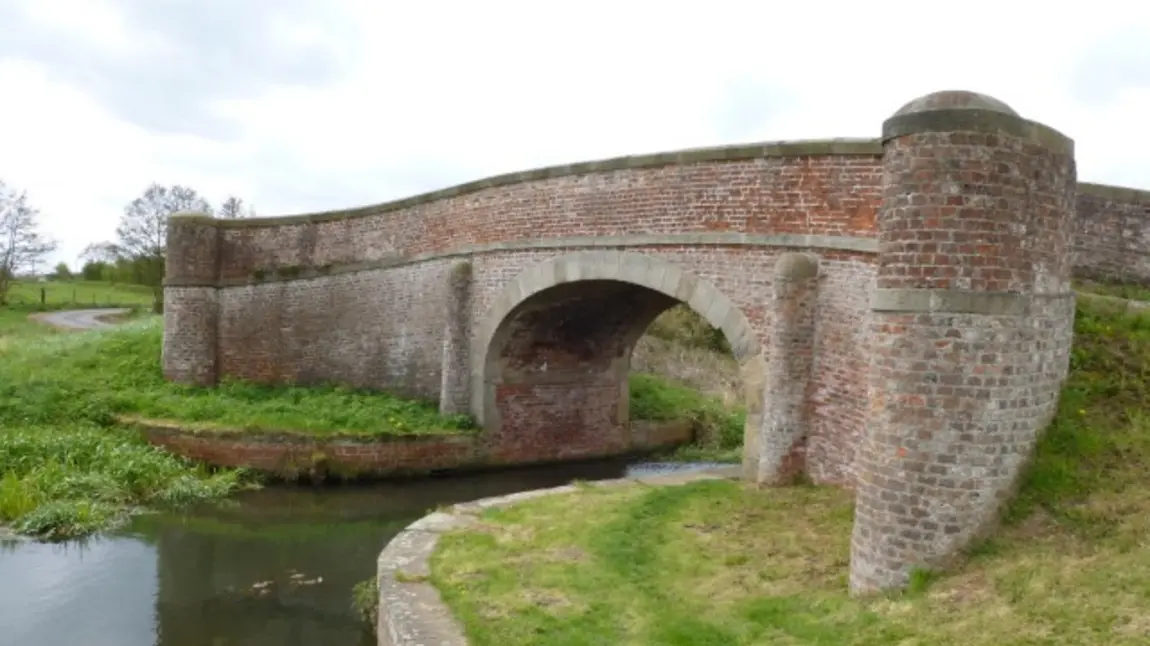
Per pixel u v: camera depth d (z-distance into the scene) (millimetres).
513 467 16109
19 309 42875
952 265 5859
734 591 6770
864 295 9383
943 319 5879
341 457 14219
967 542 5898
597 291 14641
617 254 12625
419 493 14094
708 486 10477
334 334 17812
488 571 7574
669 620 6152
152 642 8383
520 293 14523
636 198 12359
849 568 6941
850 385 9531
